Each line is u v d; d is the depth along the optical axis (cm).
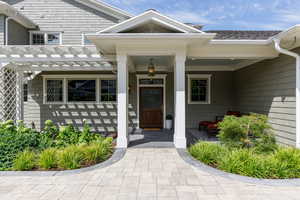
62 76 888
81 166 427
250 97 800
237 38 660
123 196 303
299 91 519
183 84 559
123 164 439
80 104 898
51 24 872
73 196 304
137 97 923
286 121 569
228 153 436
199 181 354
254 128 475
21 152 448
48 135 557
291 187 332
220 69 963
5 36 723
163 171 399
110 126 901
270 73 653
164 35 500
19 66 763
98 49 604
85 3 879
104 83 912
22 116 784
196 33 505
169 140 680
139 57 698
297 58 516
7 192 317
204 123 860
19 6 870
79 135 581
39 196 305
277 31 775
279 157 403
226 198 298
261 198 298
